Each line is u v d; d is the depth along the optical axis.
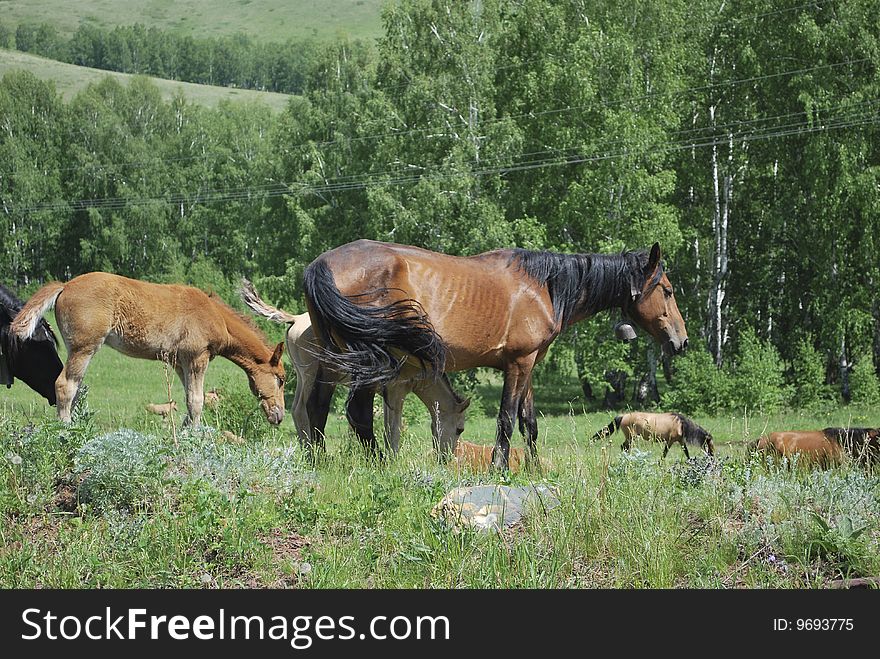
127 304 11.21
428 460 9.06
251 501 6.48
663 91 35.66
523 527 6.00
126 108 85.88
